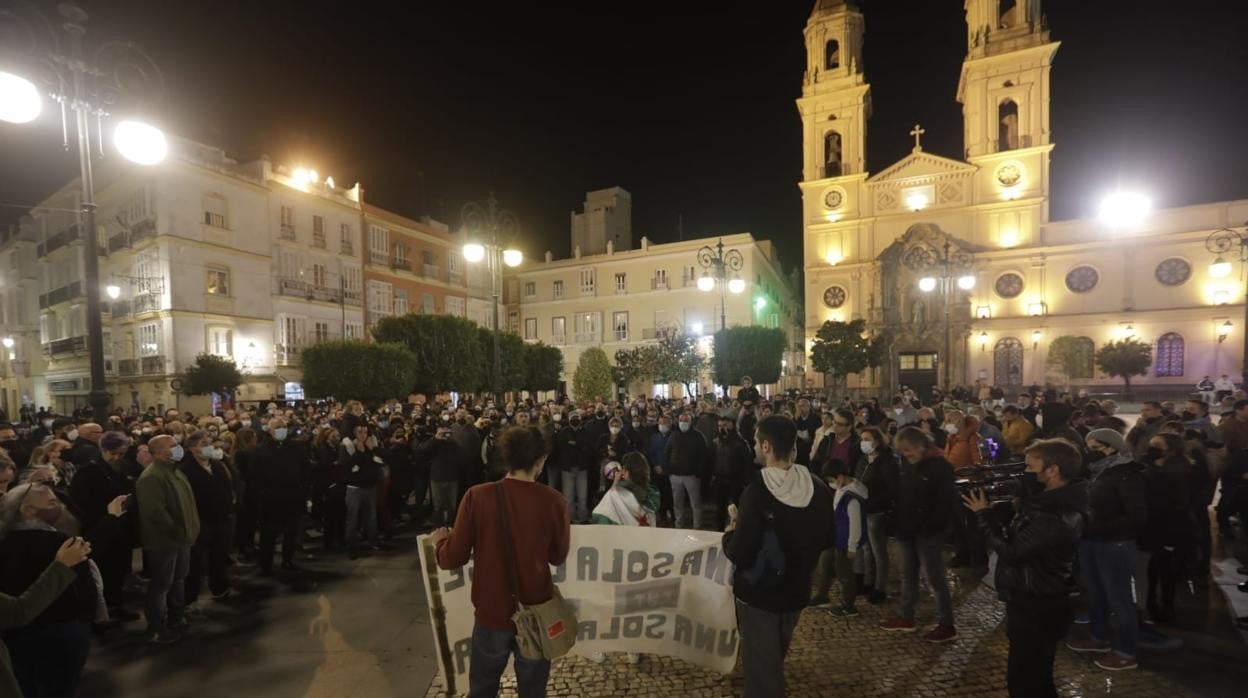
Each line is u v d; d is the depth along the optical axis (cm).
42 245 3669
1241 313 3497
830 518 344
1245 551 676
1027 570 352
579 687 462
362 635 566
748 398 1628
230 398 2636
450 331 3095
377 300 3872
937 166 4141
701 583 472
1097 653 500
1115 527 470
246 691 466
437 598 439
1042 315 3869
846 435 786
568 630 316
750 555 330
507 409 1534
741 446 910
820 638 541
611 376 3809
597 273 4806
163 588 552
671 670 486
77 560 333
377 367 2588
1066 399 1336
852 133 4338
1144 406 872
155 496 548
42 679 361
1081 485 352
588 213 5306
